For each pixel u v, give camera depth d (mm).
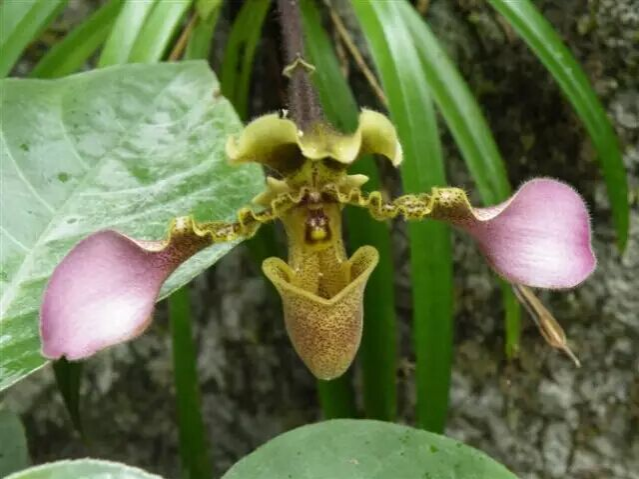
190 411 398
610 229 409
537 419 435
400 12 337
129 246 276
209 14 353
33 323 288
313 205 303
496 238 297
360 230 366
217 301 443
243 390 454
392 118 325
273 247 404
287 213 306
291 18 315
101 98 302
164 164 300
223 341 447
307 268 310
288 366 448
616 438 428
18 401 448
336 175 300
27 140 298
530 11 345
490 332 429
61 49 350
